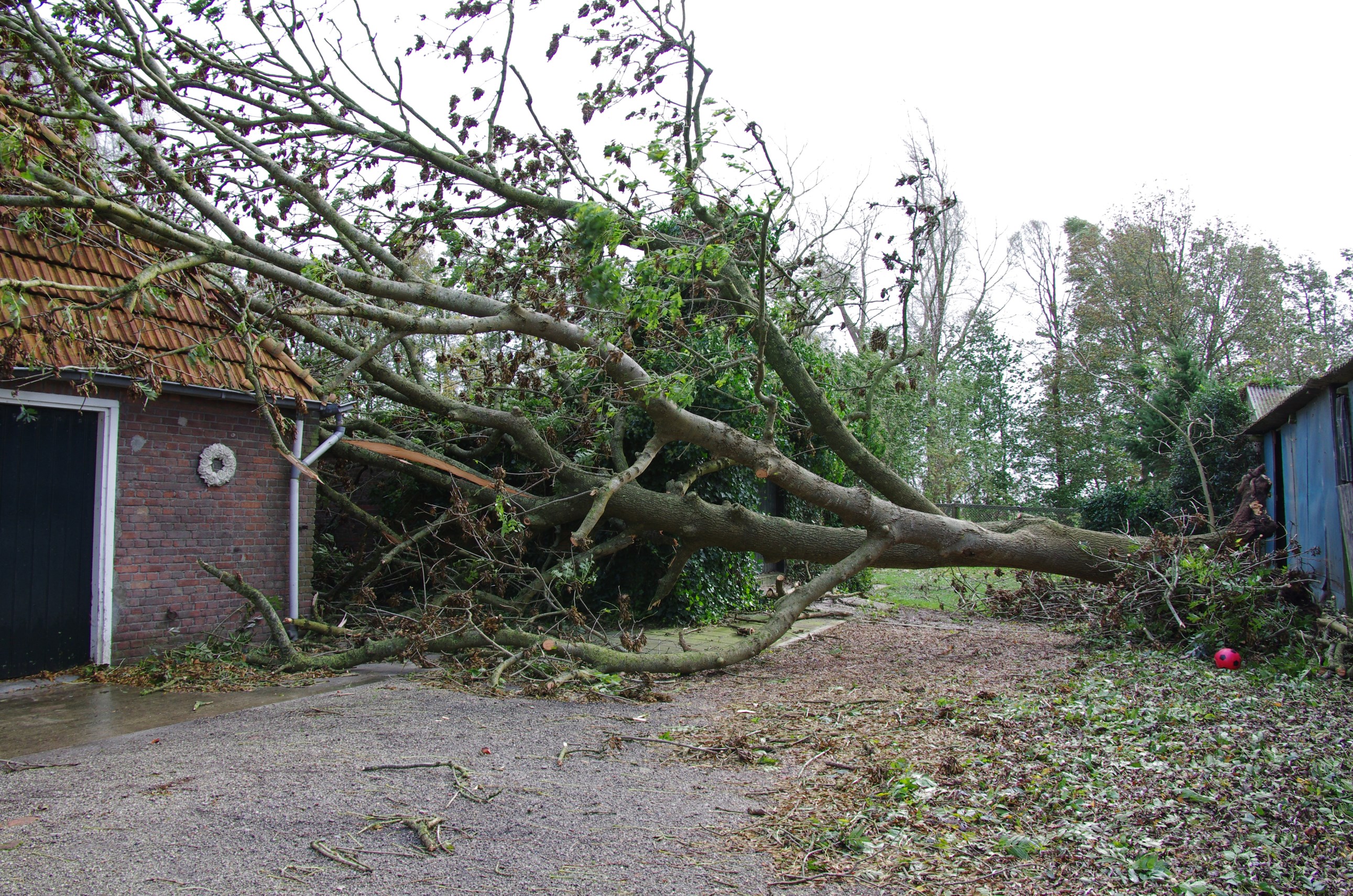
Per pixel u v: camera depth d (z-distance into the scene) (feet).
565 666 23.67
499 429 32.78
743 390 36.65
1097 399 116.57
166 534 26.13
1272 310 109.70
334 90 29.73
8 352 21.74
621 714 19.79
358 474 38.09
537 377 32.32
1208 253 108.58
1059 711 19.52
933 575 60.59
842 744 17.19
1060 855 11.41
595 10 28.66
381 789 13.43
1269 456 40.83
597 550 31.60
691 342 31.68
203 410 27.25
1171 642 29.58
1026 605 38.91
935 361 98.48
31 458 23.72
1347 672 23.36
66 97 25.85
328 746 15.97
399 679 23.91
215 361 24.61
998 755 16.06
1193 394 71.67
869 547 31.14
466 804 12.87
